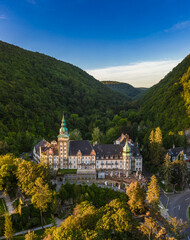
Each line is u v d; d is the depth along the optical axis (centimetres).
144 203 9306
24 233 8494
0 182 9731
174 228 7200
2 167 10238
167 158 11950
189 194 11706
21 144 17288
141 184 11706
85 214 6856
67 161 13075
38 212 9525
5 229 7638
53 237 6006
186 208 10294
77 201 10100
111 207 7475
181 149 15500
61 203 10438
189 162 15125
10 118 18262
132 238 6762
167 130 19312
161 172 13100
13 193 10544
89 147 13562
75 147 13500
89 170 12962
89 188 11031
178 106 19925
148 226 7319
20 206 9256
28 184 9481
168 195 11625
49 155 13012
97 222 6562
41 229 8775
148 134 19588
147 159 15450
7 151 14762
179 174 12012
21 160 11412
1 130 16600
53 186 11144
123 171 13162
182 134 17550
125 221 6500
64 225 6300
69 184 11119
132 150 14075
